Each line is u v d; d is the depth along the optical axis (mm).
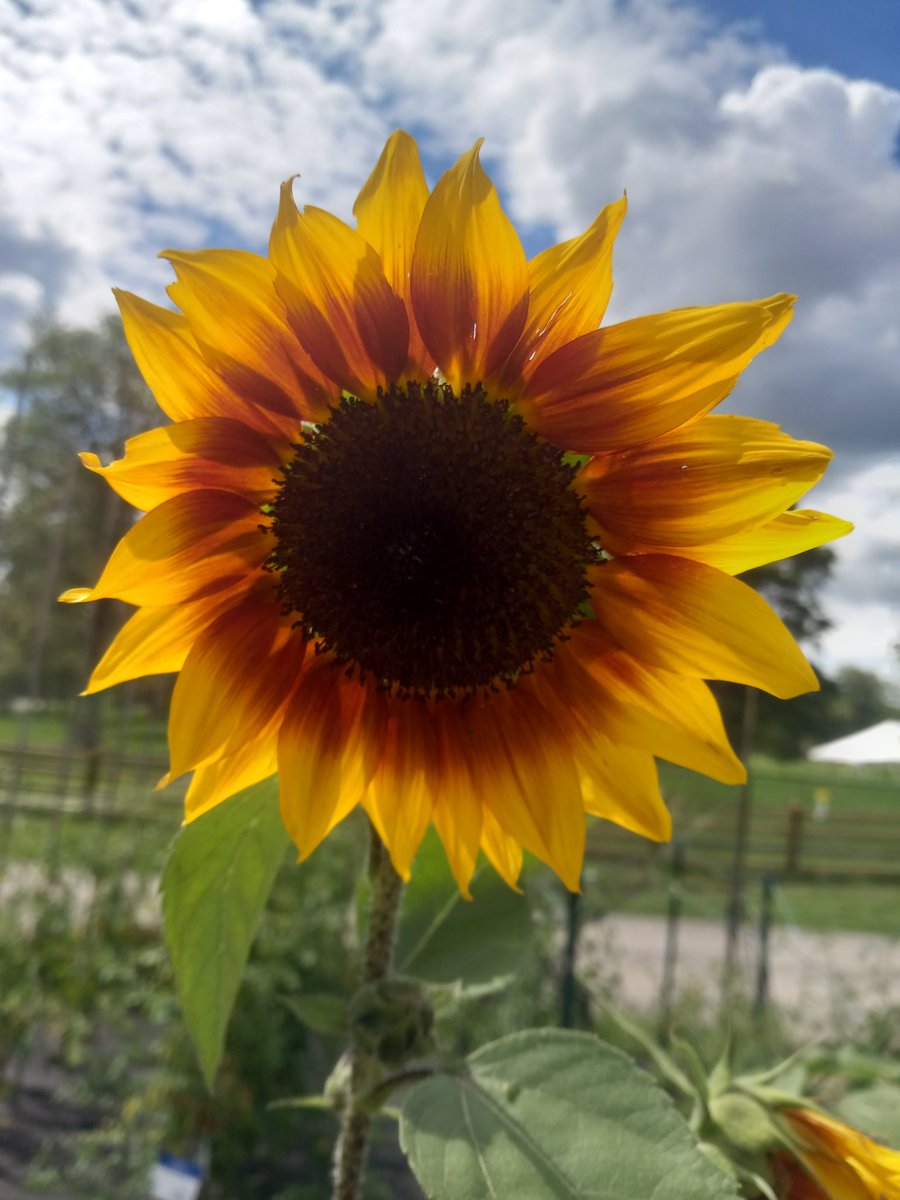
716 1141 258
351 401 250
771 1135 252
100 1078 937
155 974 1060
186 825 236
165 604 253
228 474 252
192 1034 229
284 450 255
